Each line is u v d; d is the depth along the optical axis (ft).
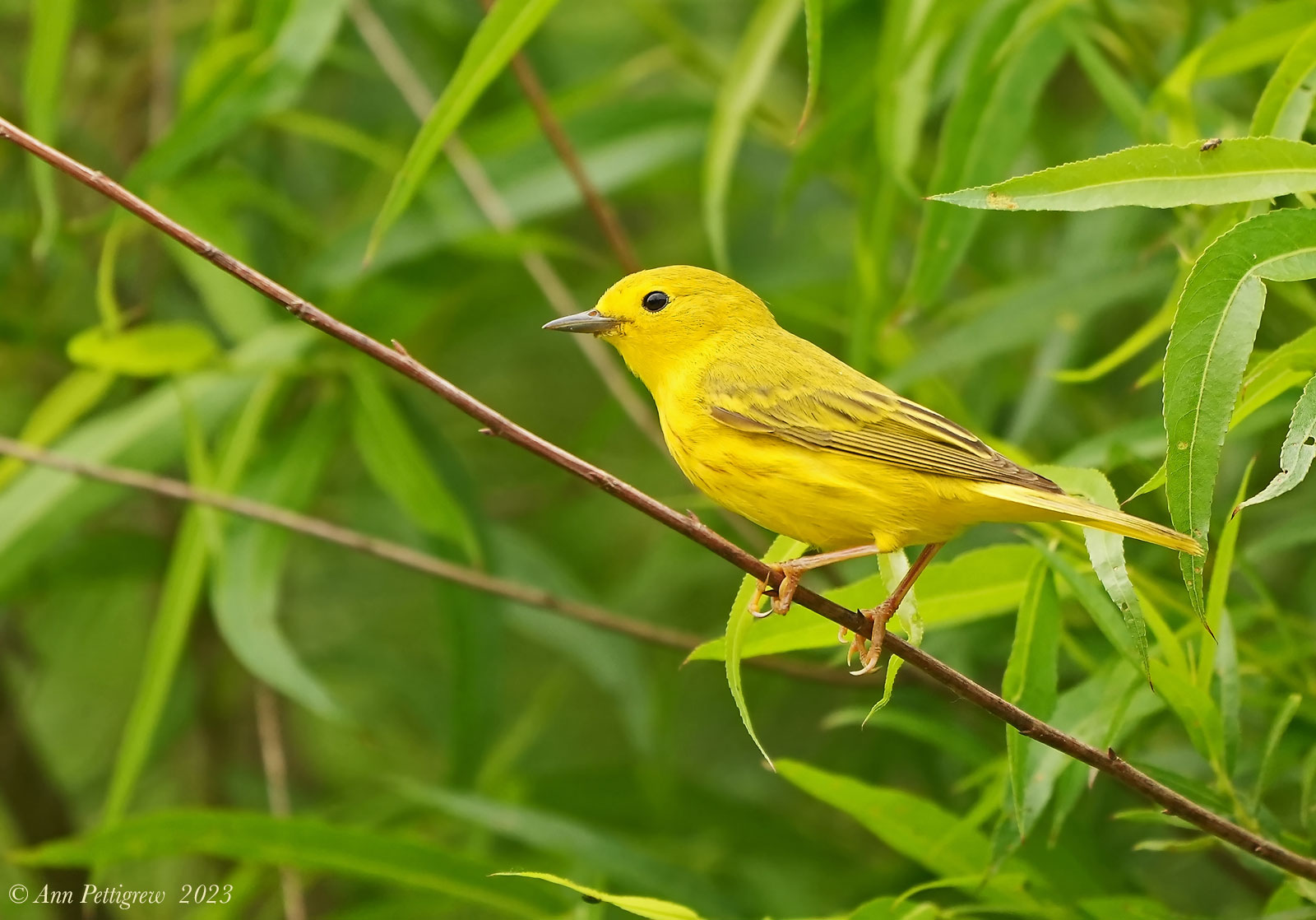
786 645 24.75
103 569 41.55
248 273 20.16
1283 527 30.30
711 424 26.43
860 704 39.63
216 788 45.85
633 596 43.09
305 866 29.81
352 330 20.39
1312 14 27.61
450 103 24.66
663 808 39.19
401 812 38.70
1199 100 34.99
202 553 34.88
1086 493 23.45
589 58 48.19
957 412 35.17
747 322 28.58
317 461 37.27
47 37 31.65
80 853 28.84
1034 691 24.13
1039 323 32.76
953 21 32.48
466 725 36.58
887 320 32.73
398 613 49.55
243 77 33.86
